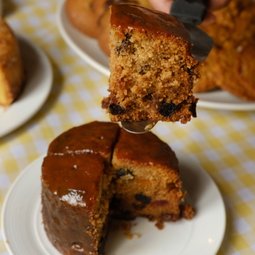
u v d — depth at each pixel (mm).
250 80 504
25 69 519
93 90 526
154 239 377
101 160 368
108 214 384
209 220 383
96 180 353
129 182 386
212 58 502
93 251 361
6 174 427
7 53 479
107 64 530
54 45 577
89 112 500
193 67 327
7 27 514
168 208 391
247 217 406
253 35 525
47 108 499
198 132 480
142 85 331
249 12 532
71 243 361
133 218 395
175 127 483
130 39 320
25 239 366
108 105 336
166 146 393
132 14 323
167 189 384
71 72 544
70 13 576
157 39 318
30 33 593
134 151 382
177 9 403
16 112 471
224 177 437
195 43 383
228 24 521
